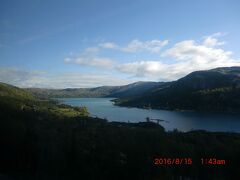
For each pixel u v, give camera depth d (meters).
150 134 98.62
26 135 88.25
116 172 74.12
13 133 88.25
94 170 74.62
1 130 88.88
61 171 77.06
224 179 75.19
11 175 74.81
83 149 80.94
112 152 78.31
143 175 73.75
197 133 113.56
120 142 86.81
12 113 125.12
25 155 82.31
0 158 81.94
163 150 82.44
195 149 85.00
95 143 85.69
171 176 75.19
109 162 75.56
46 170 77.50
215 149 84.81
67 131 105.31
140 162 75.38
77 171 76.12
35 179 73.38
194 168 77.69
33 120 123.88
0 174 73.88
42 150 82.25
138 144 84.06
